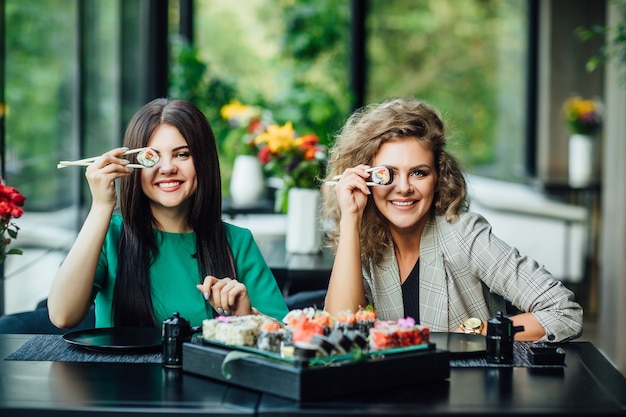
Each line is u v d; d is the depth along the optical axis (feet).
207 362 6.76
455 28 31.73
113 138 21.91
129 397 6.30
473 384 6.71
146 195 8.64
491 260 8.60
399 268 8.91
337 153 9.05
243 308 8.22
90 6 19.53
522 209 26.35
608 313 18.38
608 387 6.67
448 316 8.71
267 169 15.49
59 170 17.04
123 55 23.07
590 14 29.78
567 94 30.04
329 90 26.22
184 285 8.81
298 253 15.24
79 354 7.57
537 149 31.65
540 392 6.52
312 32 26.17
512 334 7.36
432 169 8.52
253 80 26.32
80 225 19.04
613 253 18.13
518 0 31.73
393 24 31.35
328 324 6.82
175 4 25.55
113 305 8.75
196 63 24.61
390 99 9.25
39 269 15.42
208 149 8.70
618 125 17.83
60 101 17.11
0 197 7.84
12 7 13.76
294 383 6.16
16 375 6.89
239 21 26.37
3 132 13.12
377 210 8.79
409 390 6.52
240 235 9.27
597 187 25.09
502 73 31.99
